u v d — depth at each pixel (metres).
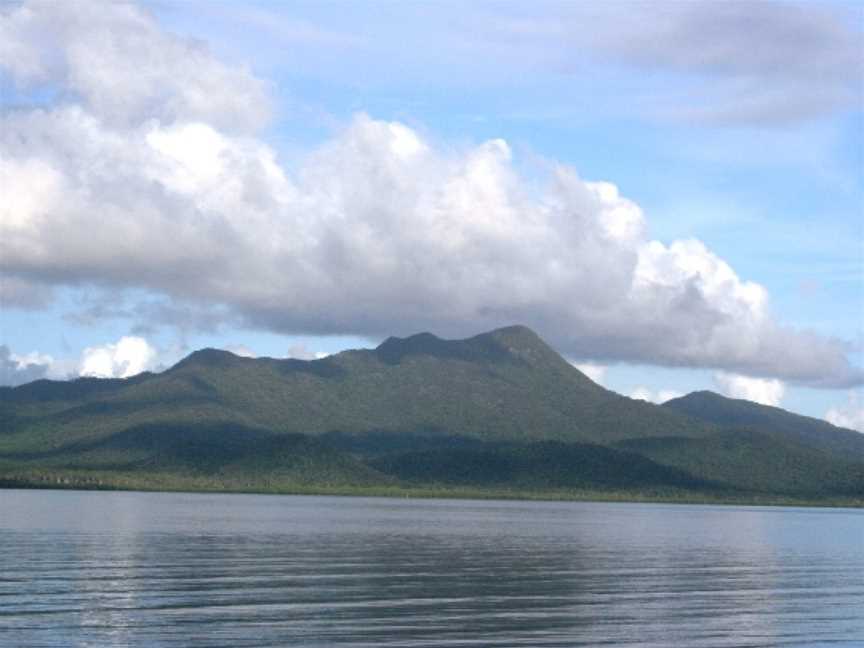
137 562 98.88
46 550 109.38
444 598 79.62
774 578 99.94
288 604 74.38
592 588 88.00
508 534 160.75
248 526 162.62
